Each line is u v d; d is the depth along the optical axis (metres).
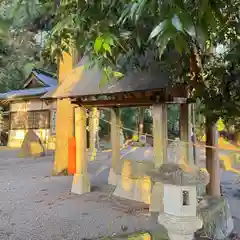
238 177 7.55
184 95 4.16
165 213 2.26
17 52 5.77
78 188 5.86
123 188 5.57
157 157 4.43
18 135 17.64
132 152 7.19
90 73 5.34
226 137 6.05
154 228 3.64
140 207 4.84
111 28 1.71
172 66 3.29
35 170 8.99
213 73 2.92
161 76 3.90
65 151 8.16
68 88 5.43
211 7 1.16
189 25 1.02
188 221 2.15
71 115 8.12
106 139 18.11
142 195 5.21
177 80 3.68
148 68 3.86
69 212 4.62
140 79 4.14
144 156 6.47
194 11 1.15
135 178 5.39
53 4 2.29
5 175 8.09
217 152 4.14
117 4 1.60
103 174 8.09
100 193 5.85
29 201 5.30
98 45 1.62
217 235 3.57
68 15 2.00
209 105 2.84
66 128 8.13
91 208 4.82
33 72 17.66
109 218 4.29
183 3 1.05
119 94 4.54
